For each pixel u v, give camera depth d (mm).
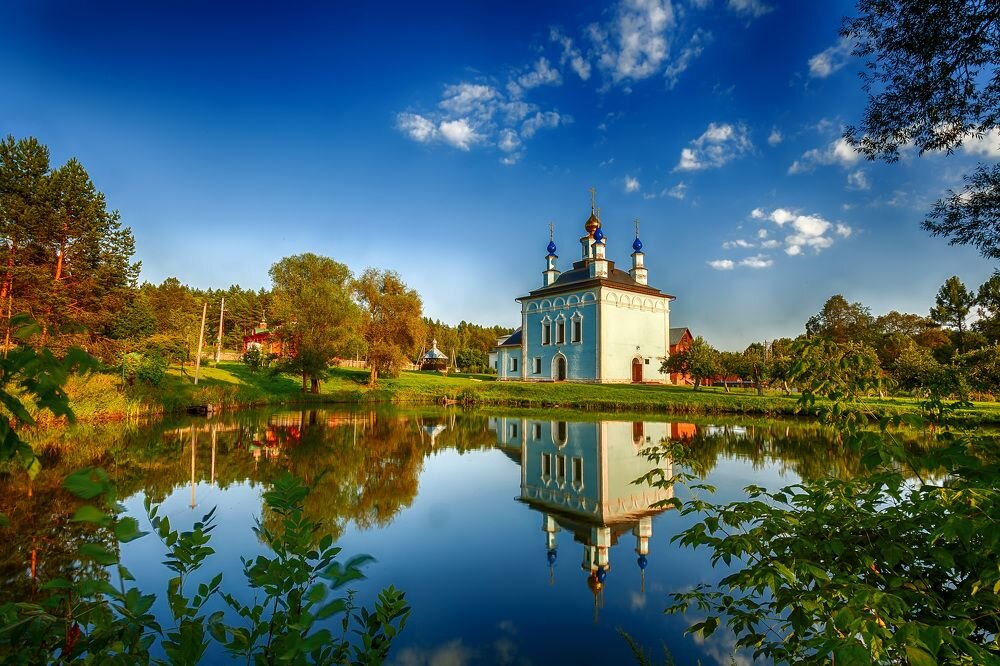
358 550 8008
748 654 5066
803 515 3572
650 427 25453
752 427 24922
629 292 49812
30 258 26000
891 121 8219
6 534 7949
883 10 7457
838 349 3850
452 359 95188
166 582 6465
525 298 55219
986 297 47219
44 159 26547
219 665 4621
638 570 7305
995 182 9148
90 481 1985
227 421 26000
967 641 2232
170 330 47281
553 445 19812
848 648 2203
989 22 6855
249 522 9000
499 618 5859
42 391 2029
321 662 3129
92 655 2492
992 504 2555
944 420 4094
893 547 3053
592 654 5141
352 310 42125
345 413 32719
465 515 10070
